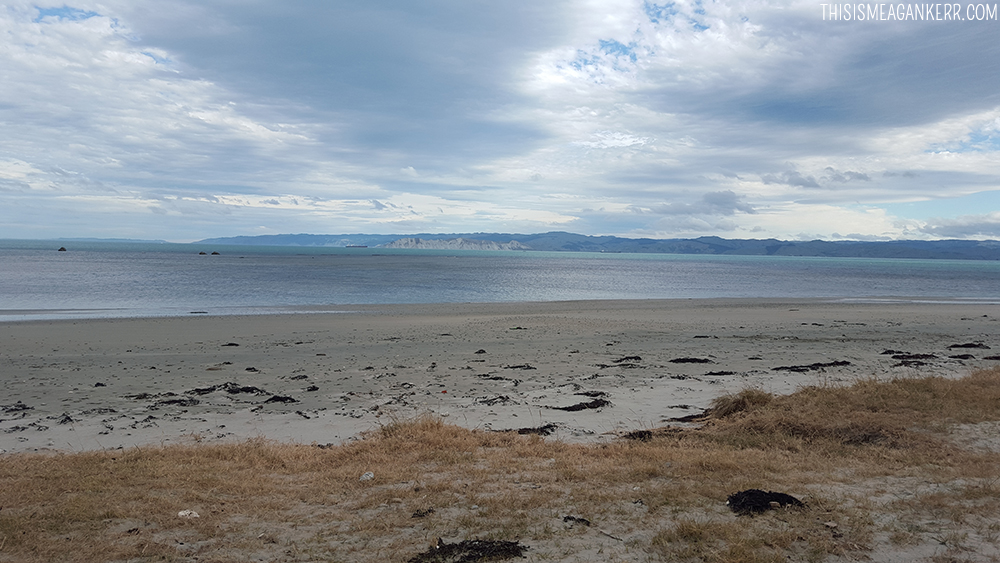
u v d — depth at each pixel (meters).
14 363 17.09
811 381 13.88
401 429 9.02
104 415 11.07
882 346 20.86
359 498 6.07
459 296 48.47
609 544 4.69
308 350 19.84
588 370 16.02
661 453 7.60
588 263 158.88
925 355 18.11
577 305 39.06
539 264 141.75
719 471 6.80
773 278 87.75
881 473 6.64
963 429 8.48
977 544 4.59
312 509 5.73
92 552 4.53
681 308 37.22
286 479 6.88
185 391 13.38
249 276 68.25
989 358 17.52
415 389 13.52
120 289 47.50
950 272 128.25
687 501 5.67
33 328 24.67
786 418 8.98
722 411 10.25
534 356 18.58
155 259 116.00
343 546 4.71
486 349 20.12
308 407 11.78
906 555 4.41
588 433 9.41
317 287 54.44
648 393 12.66
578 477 6.63
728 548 4.47
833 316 32.25
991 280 91.62
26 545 4.64
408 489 6.28
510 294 51.62
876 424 8.59
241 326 26.41
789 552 4.49
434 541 4.74
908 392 10.55
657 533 4.89
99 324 26.52
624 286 65.31
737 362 17.34
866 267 160.75
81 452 8.20
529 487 6.32
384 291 51.81
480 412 11.06
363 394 13.05
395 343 21.56
